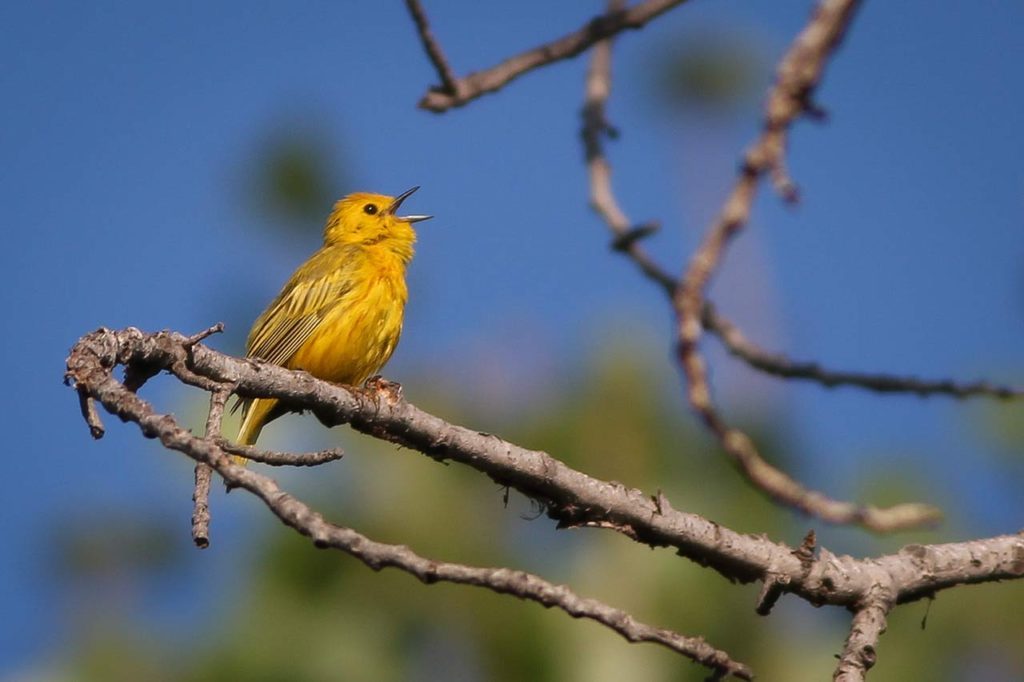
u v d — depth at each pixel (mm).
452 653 10906
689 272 7402
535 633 10664
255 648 10766
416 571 5938
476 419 11383
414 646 10945
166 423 6426
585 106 10016
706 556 8461
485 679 10781
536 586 6117
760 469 7625
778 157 7043
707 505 11125
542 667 10617
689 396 7574
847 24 6953
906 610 12109
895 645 12016
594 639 10602
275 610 10906
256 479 6070
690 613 10727
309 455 6516
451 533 11078
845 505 7781
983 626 12016
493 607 10859
